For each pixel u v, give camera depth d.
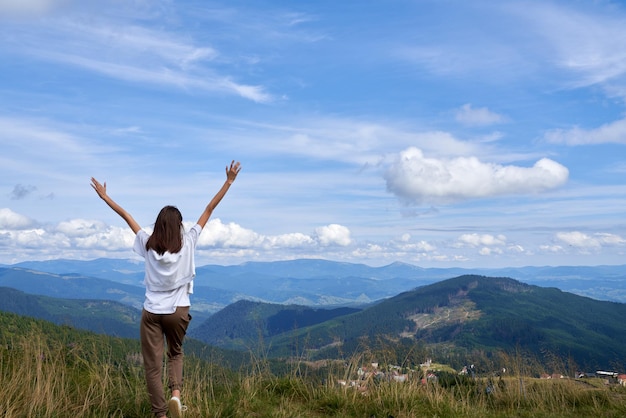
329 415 6.35
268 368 7.30
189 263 4.59
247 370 7.17
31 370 5.61
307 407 6.60
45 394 5.14
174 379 4.72
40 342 6.31
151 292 4.54
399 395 6.79
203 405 5.74
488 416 6.92
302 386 7.06
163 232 4.54
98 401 5.46
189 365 6.72
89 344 6.71
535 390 8.07
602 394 7.96
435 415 6.34
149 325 4.53
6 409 4.75
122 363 6.47
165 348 4.87
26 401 5.03
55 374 5.58
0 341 6.49
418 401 6.80
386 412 6.33
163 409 4.65
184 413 5.20
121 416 5.17
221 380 6.84
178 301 4.52
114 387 5.79
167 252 4.47
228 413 5.64
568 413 7.41
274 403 6.60
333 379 7.09
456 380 7.89
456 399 7.36
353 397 6.74
